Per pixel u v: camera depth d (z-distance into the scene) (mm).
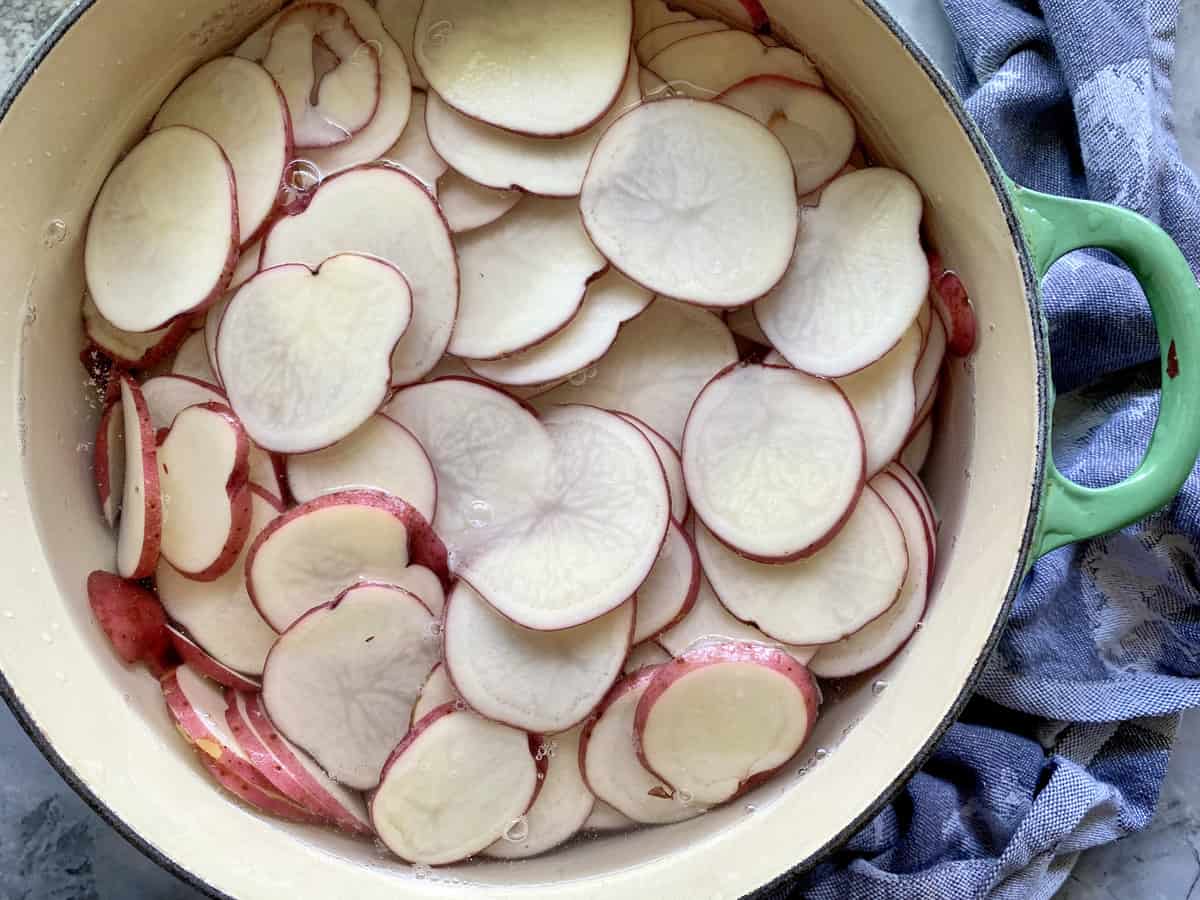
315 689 336
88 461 346
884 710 325
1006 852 380
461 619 332
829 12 321
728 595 339
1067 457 419
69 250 336
